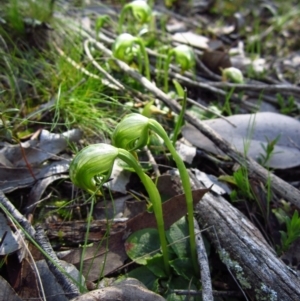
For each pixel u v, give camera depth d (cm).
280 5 42
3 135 20
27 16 27
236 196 19
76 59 26
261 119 23
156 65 28
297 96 28
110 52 27
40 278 14
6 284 14
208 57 30
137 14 28
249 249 16
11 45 26
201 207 17
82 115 22
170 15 38
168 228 17
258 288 15
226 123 23
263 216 19
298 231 17
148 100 25
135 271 16
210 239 17
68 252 16
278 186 19
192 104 25
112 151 13
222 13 40
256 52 35
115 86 24
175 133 20
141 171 14
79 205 18
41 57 25
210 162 22
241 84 27
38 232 16
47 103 22
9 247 15
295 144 22
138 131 13
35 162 19
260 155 21
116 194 19
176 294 15
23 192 19
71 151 20
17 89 23
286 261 17
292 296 14
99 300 12
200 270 15
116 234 17
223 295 15
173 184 19
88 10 34
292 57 34
